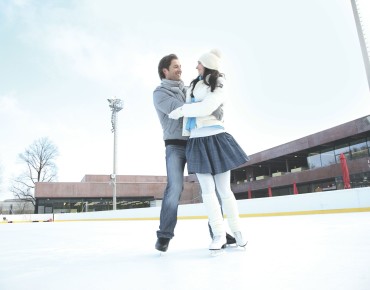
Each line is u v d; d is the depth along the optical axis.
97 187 26.19
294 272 1.00
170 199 1.68
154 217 10.77
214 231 1.54
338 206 6.29
